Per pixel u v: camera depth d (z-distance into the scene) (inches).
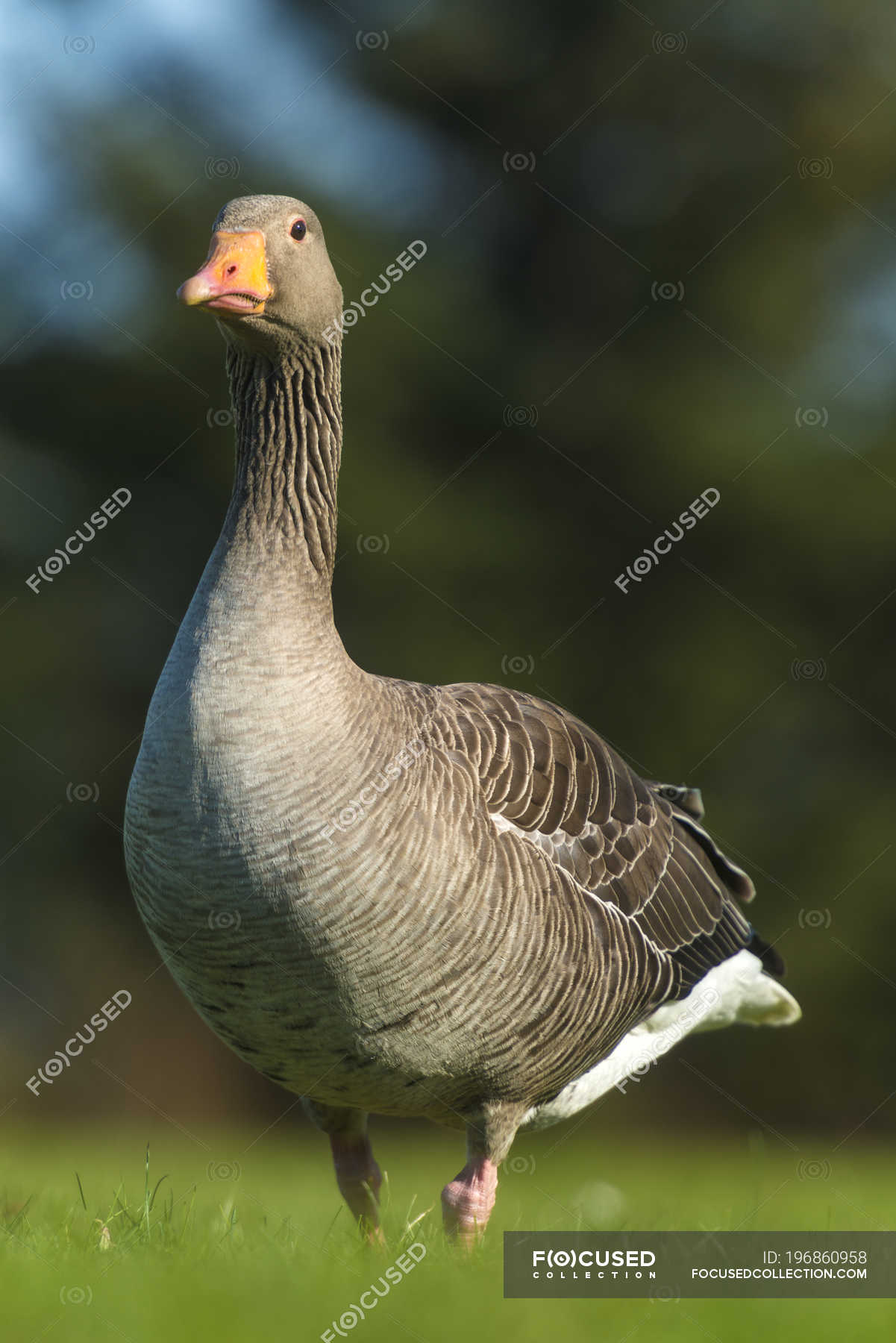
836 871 722.8
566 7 806.5
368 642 751.7
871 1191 447.2
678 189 794.2
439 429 792.9
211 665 212.8
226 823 207.3
